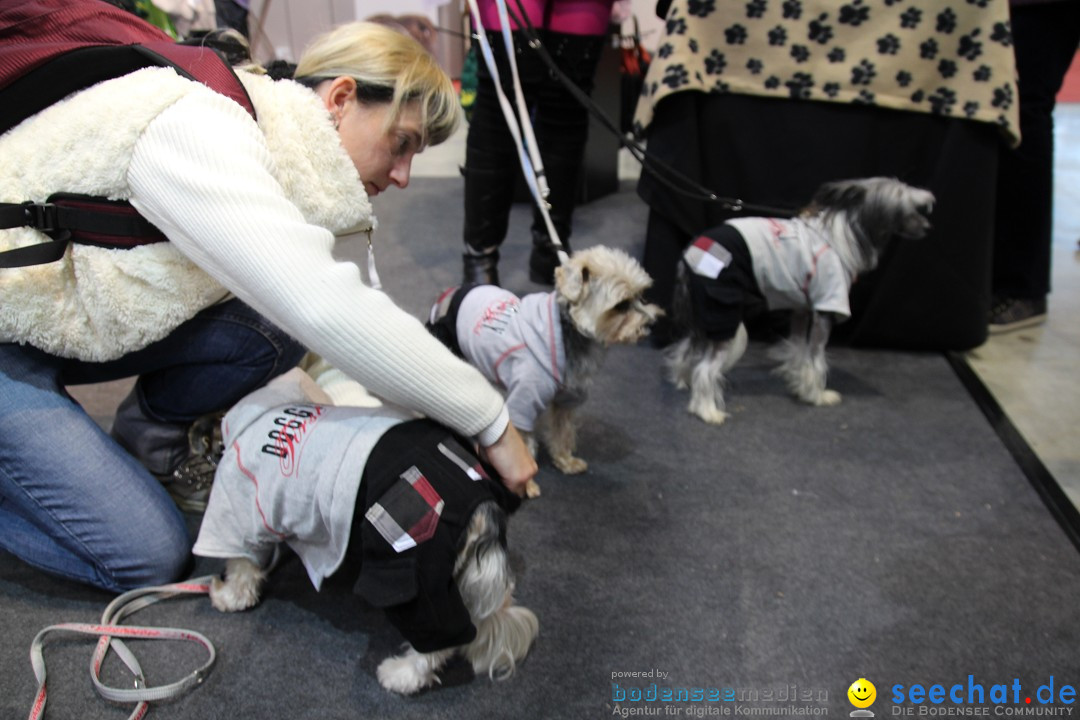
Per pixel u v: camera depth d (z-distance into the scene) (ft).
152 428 5.52
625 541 5.88
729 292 7.23
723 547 5.85
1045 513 6.35
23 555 4.96
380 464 3.91
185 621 4.99
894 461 7.00
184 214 3.67
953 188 8.11
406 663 4.51
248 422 4.49
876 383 8.41
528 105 8.75
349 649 4.83
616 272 5.96
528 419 6.08
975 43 7.59
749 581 5.51
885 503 6.43
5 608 5.04
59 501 4.71
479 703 4.50
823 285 7.32
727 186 8.52
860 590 5.47
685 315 7.61
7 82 4.04
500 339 6.14
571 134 8.99
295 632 4.94
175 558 5.12
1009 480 6.77
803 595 5.40
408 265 10.61
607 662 4.81
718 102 8.22
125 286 4.40
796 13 7.74
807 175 8.39
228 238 3.58
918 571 5.66
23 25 4.07
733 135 8.30
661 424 7.54
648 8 17.06
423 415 4.32
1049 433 7.59
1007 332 9.73
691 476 6.72
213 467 5.69
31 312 4.34
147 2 8.04
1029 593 5.49
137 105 3.83
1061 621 5.25
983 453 7.16
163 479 5.77
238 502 4.42
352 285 3.68
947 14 7.54
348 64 4.10
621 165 16.61
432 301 9.49
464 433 4.16
